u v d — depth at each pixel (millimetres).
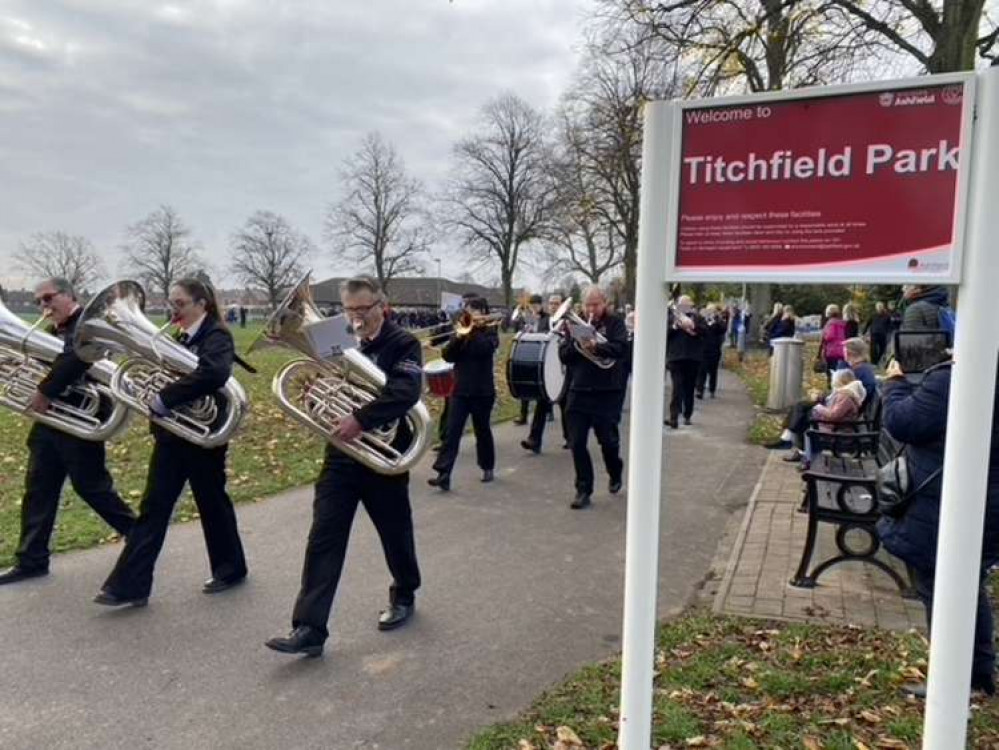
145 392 4227
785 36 10820
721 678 3279
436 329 8000
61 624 3953
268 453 8102
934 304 4258
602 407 6285
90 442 4566
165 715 3115
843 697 3086
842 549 4309
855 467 4715
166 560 4906
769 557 4875
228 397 4234
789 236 2008
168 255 61562
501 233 47750
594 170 31891
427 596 4367
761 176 2021
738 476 7309
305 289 3729
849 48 11258
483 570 4785
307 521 5793
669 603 4242
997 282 1814
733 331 27406
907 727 2836
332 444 3740
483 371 6910
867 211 1932
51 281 4570
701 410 11914
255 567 4801
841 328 13445
